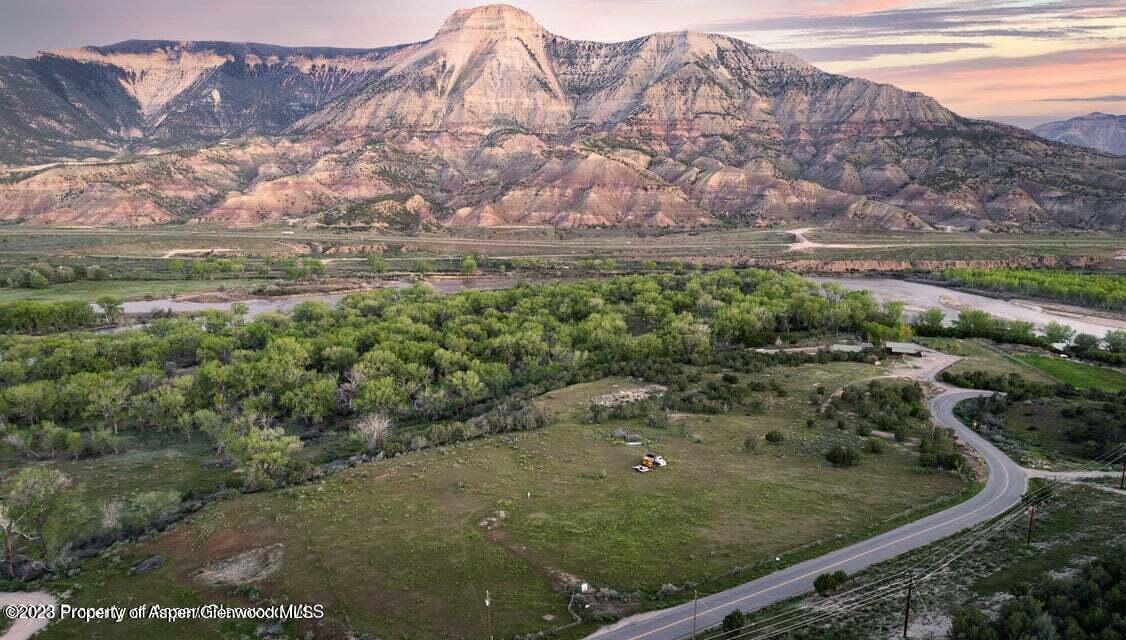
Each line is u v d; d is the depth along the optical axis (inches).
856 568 2132.1
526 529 2468.0
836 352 5078.7
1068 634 1603.1
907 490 2751.0
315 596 2097.7
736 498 2694.4
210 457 3718.0
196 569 2335.1
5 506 2623.0
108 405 4065.0
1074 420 3484.3
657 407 3905.0
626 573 2166.6
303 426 4261.8
